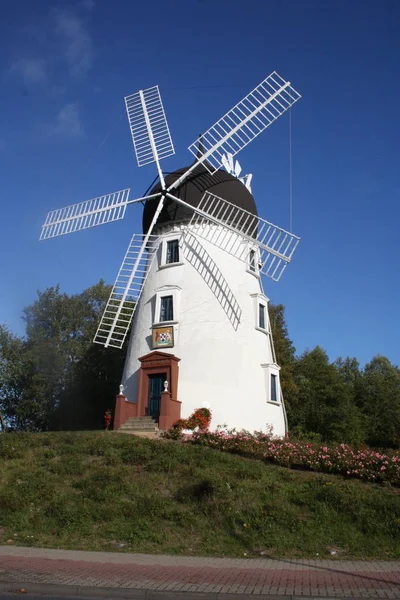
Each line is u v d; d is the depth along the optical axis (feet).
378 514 42.63
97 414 124.98
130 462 55.47
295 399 119.14
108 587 26.21
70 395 123.85
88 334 128.06
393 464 53.88
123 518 42.47
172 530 40.83
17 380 123.24
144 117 92.79
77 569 30.22
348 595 25.39
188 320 79.82
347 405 119.14
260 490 48.32
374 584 27.99
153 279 85.97
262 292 88.33
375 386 153.79
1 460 57.26
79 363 123.85
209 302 80.53
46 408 121.90
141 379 77.87
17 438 65.98
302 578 29.30
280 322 132.98
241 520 41.86
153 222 85.51
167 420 70.54
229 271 82.99
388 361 182.91
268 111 90.99
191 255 83.51
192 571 30.63
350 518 42.34
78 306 133.08
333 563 34.27
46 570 29.60
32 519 42.50
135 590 25.85
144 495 46.42
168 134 91.45
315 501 45.27
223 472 53.36
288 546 37.96
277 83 91.91
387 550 37.50
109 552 36.22
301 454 59.47
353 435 112.78
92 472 52.26
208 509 43.62
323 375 124.47
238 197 86.02
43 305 132.16
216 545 38.11
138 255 85.05
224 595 25.25
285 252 80.12
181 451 58.39
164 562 33.32
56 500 45.19
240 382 76.89
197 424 70.79
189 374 76.43
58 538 39.52
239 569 31.60
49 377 121.29
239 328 80.23
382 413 135.54
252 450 61.72
